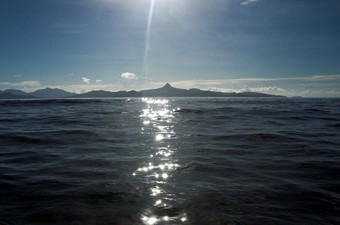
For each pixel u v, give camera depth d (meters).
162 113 36.03
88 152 12.79
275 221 5.94
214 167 10.14
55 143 14.91
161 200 7.06
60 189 7.83
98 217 6.14
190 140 15.91
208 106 54.06
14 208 6.58
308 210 6.46
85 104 66.25
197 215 6.23
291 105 57.00
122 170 9.81
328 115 32.44
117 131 19.22
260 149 13.32
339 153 12.30
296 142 15.03
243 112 37.00
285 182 8.42
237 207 6.63
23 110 43.62
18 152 12.74
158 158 11.55
